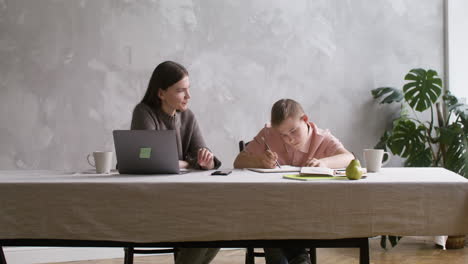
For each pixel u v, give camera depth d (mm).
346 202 1492
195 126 2490
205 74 3773
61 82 3494
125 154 1811
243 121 3854
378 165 1917
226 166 3809
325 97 4043
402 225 1493
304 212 1493
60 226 1498
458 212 1503
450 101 3850
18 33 3422
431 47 4277
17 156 3412
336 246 1520
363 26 4141
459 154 3740
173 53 3711
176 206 1495
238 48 3850
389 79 4188
